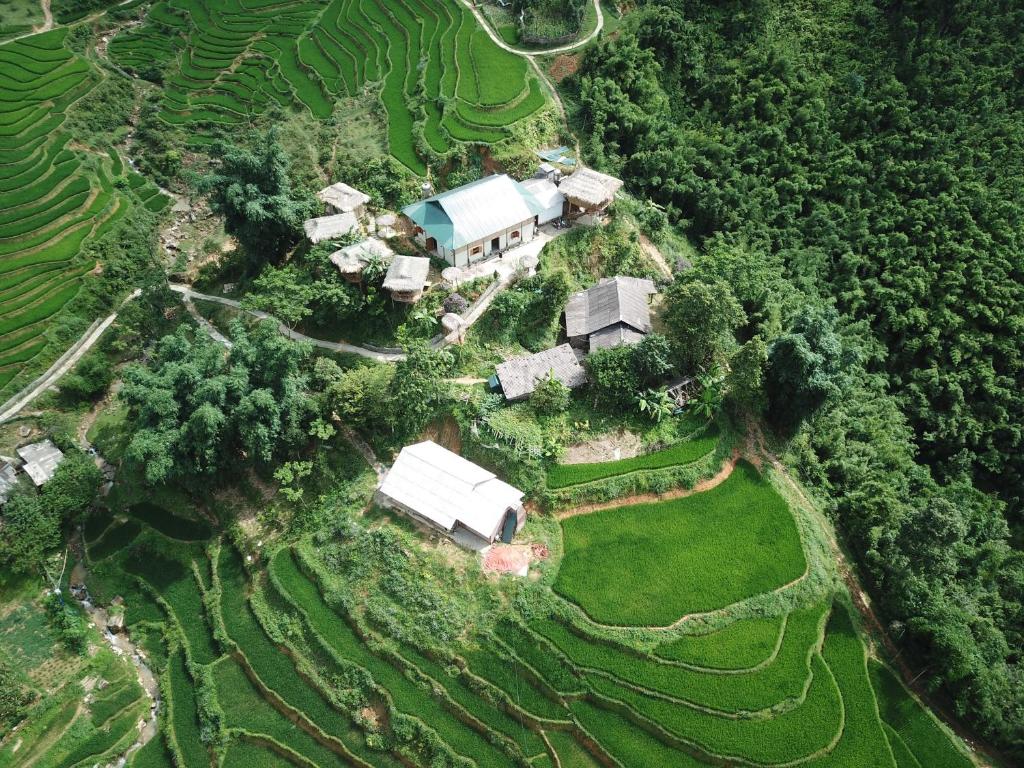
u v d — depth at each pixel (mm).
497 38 85250
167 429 51656
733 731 41062
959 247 69562
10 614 52156
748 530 49469
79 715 48188
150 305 67312
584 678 42969
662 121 76312
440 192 71062
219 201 64562
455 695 43594
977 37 80625
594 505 50531
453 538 48500
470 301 59750
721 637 44469
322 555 50188
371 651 46031
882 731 41625
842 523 53969
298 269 64188
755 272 63531
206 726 46031
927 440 63094
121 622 52531
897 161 76438
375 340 60531
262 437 50969
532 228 65438
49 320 65625
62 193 75062
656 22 81688
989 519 56094
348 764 43688
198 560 54469
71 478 55688
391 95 80000
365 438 55812
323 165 76125
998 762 42406
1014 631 49188
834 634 46188
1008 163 74438
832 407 59094
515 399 53438
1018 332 65875
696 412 53812
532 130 73500
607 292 60062
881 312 69000
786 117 79500
